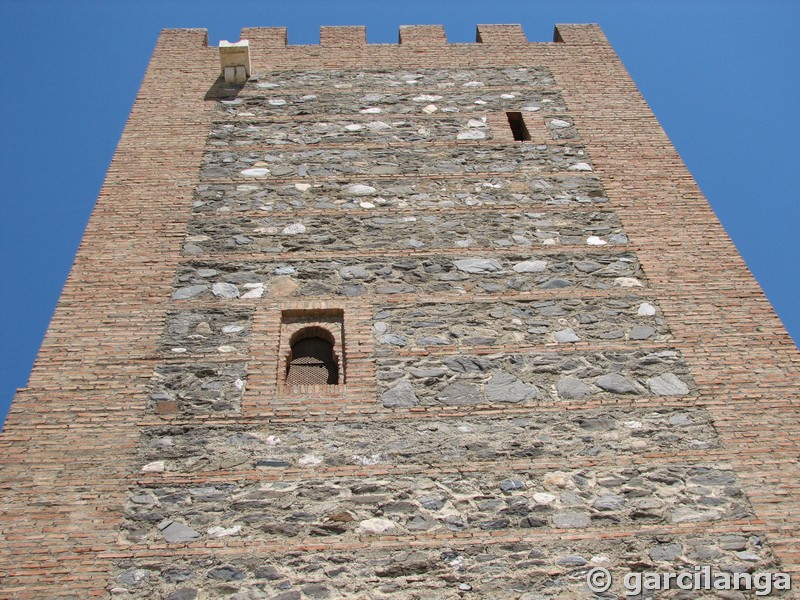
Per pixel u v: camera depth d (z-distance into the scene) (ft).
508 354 36.78
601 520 31.32
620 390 35.55
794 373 36.29
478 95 51.49
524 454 33.30
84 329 37.29
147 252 40.93
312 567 29.86
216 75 52.39
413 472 32.63
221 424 34.04
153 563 29.89
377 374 35.94
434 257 41.06
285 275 40.04
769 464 33.06
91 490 31.89
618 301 39.24
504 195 44.70
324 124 48.93
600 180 45.83
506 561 30.12
